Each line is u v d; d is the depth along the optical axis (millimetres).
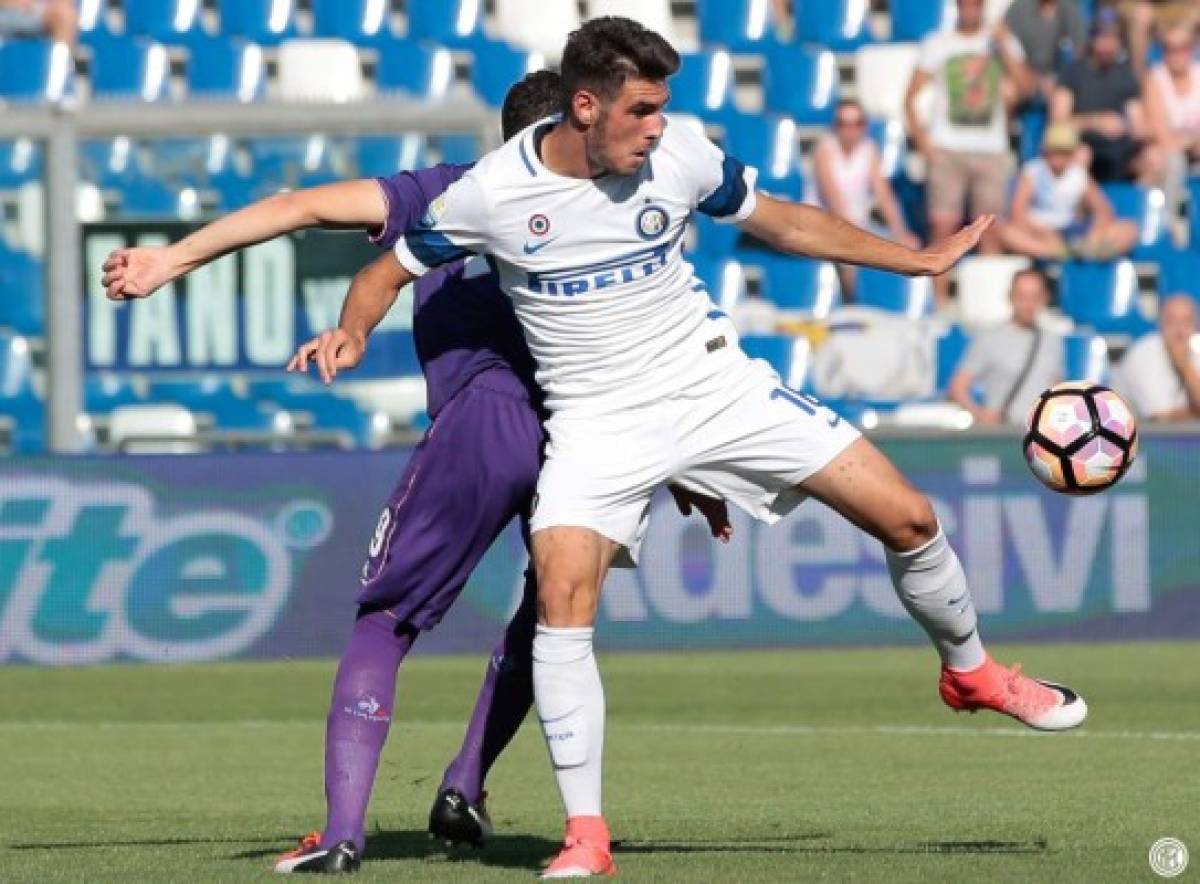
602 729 20312
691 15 69062
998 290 61500
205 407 55531
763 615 47031
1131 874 20156
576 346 20438
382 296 20484
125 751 33969
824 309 61906
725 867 20703
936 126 62031
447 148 53500
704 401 20719
